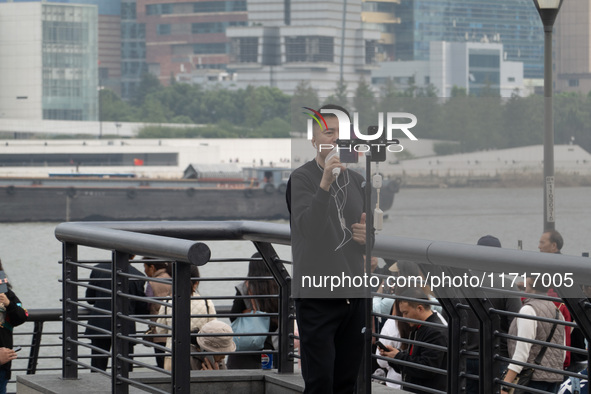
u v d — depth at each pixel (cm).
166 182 11125
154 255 555
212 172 11656
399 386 736
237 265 6600
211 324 768
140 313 866
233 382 702
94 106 17912
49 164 13888
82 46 17812
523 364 496
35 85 17512
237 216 10875
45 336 2606
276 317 789
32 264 7131
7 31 17612
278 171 10981
